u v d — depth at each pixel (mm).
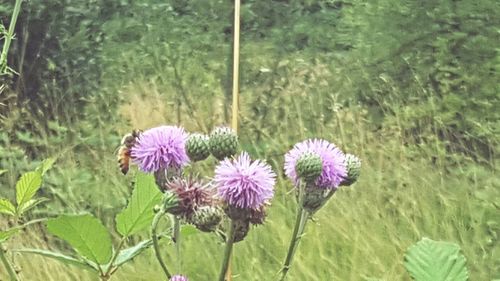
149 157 174
